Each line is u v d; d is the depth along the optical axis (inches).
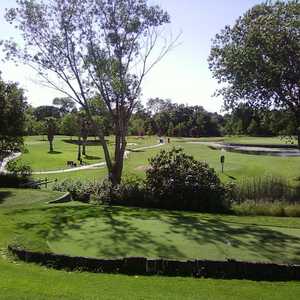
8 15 1117.1
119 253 454.3
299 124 1317.7
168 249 473.4
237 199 891.4
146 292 363.9
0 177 1105.4
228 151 2549.2
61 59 1158.3
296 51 1184.2
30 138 4495.6
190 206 847.7
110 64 1157.7
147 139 4485.7
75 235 530.9
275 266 427.2
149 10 1156.5
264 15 1236.5
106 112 1238.9
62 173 1722.4
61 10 1127.0
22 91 1162.6
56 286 357.4
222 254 461.7
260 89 1234.0
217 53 1272.1
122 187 903.7
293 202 866.8
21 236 527.2
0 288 333.4
